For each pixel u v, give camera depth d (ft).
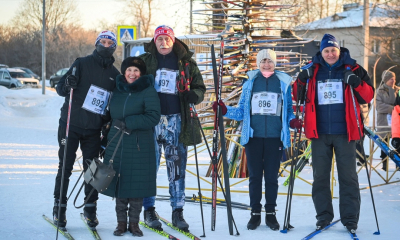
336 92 14.34
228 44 21.85
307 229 14.29
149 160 13.46
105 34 14.14
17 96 74.84
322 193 14.58
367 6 64.13
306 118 14.56
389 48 75.87
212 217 14.15
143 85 13.46
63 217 13.79
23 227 13.71
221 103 14.29
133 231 13.33
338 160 14.38
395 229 14.16
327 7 114.62
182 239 13.06
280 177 22.62
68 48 203.00
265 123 14.61
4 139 37.91
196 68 14.88
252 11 22.33
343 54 14.49
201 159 29.12
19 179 21.31
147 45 14.53
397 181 21.59
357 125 14.14
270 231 14.07
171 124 14.23
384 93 26.55
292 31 23.26
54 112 70.23
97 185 12.66
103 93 14.15
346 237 13.38
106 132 14.53
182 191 14.26
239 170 22.29
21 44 201.46
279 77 14.98
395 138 18.75
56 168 24.80
